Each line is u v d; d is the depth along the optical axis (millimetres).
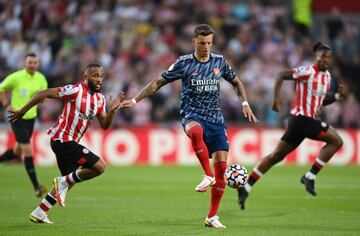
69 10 87062
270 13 94000
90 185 50688
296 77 38062
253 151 73625
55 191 30531
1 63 80188
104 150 71062
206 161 29344
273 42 88875
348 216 34312
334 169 68500
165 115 78000
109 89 78125
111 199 41781
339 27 93750
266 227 30344
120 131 71750
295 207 38219
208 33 29969
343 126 80750
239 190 36938
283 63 87688
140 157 72250
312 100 38062
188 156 72938
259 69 85062
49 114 72625
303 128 37906
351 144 75500
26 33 84312
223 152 30141
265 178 58062
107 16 87375
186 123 30375
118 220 32438
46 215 31109
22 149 42438
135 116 77375
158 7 90812
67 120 30688
